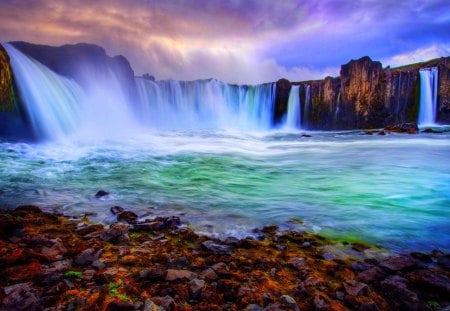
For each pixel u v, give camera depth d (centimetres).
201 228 722
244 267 505
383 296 433
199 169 1437
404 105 3866
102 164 1442
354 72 3897
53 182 1109
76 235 636
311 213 841
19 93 1878
